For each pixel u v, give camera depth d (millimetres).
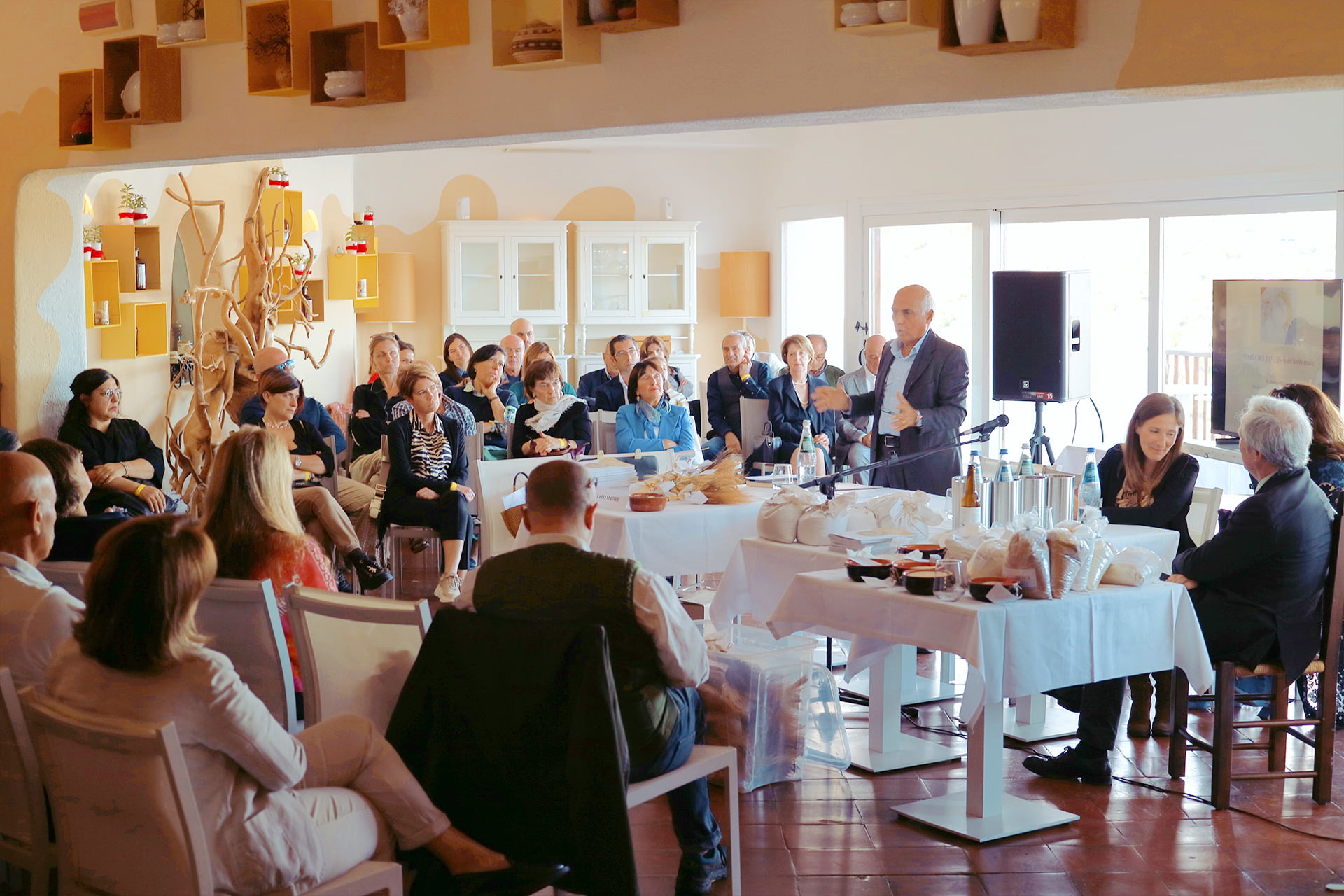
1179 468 4121
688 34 3971
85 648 2037
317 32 4449
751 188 11430
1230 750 3529
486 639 2404
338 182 10039
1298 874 3107
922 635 3184
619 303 11133
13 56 5270
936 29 3543
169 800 1978
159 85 4906
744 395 7656
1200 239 7867
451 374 8391
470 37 4348
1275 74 3088
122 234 6723
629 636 2596
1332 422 4113
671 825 3461
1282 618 3561
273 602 2727
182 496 6500
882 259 9961
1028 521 3416
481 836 2434
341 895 2186
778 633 3559
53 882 2373
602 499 4883
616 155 11211
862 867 3150
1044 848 3266
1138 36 3258
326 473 5922
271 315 7352
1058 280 5617
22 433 5445
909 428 5320
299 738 2307
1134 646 3328
